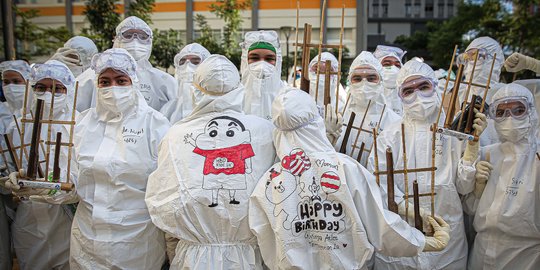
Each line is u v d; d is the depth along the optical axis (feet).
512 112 10.08
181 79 15.11
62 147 10.75
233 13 31.37
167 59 31.14
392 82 16.44
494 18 39.63
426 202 10.27
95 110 10.61
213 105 9.28
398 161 10.62
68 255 11.71
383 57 17.31
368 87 12.78
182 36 37.06
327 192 8.25
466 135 9.42
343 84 25.89
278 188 8.36
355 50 31.96
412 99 10.52
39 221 11.57
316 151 8.52
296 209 8.30
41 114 8.99
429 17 66.80
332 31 32.27
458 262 10.46
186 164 8.85
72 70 15.61
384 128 12.30
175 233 8.79
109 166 9.82
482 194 10.45
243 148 8.93
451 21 42.96
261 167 9.00
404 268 10.40
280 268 8.21
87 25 37.78
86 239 9.87
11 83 12.59
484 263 10.49
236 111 9.50
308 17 32.37
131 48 14.16
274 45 12.81
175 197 8.68
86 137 10.20
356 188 8.28
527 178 10.02
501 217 10.02
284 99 8.41
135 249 9.92
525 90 10.19
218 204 8.61
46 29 34.88
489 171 10.23
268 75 12.20
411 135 10.78
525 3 35.65
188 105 14.25
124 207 9.98
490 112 10.50
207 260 8.70
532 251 10.07
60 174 9.57
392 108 16.39
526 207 9.87
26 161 11.41
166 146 9.25
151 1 29.91
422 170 8.89
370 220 8.34
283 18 34.24
